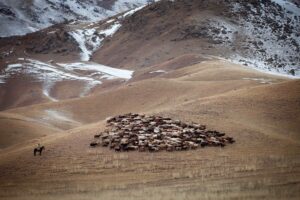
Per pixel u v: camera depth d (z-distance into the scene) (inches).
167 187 4377.5
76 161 5748.0
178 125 6702.8
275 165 4965.6
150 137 6195.9
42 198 4360.2
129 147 5944.9
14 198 4507.9
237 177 4574.3
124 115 7504.9
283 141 6323.8
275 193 3595.0
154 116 7263.8
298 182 4057.6
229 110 7711.6
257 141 6269.7
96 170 5378.9
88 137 6624.0
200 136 6245.1
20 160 6063.0
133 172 5201.8
